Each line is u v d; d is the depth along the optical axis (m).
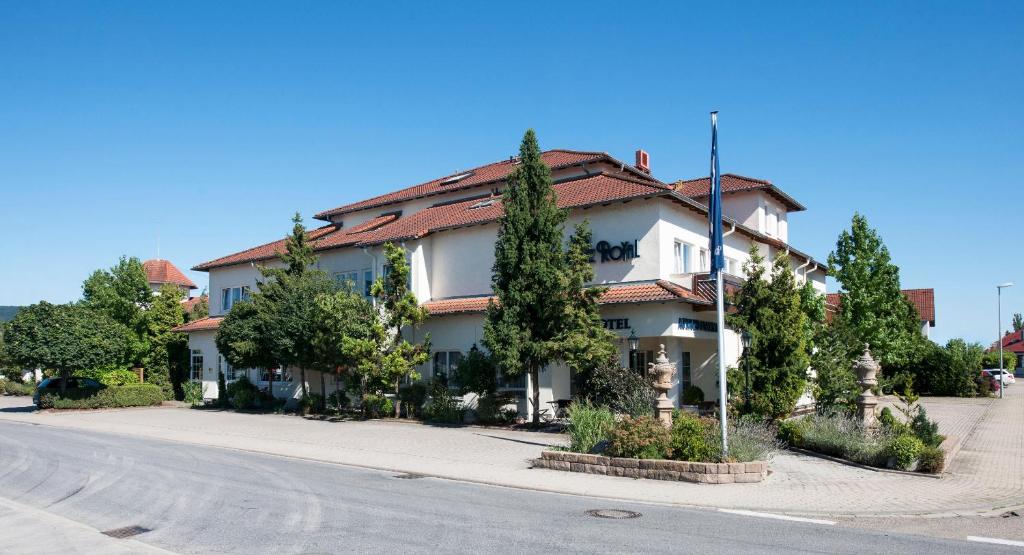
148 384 34.81
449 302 26.31
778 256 19.06
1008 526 9.67
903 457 13.88
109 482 13.18
